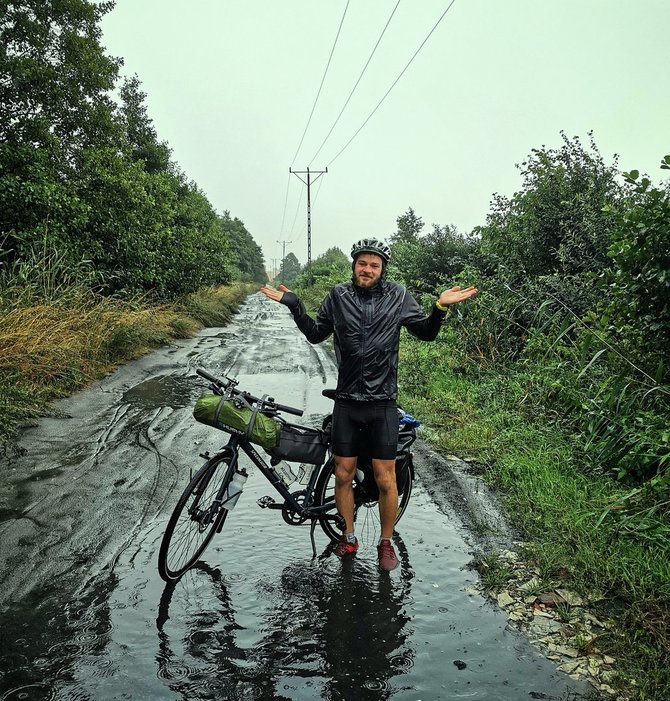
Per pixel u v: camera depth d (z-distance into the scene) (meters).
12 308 8.80
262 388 9.69
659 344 5.35
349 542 3.95
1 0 12.02
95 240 13.41
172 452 6.06
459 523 4.57
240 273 69.31
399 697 2.68
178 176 30.55
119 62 16.23
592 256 8.52
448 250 15.23
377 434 3.74
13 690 2.63
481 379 8.51
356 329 3.63
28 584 3.53
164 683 2.72
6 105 12.48
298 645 3.03
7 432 5.84
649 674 2.81
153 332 13.64
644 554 3.79
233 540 4.23
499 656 2.98
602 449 5.14
